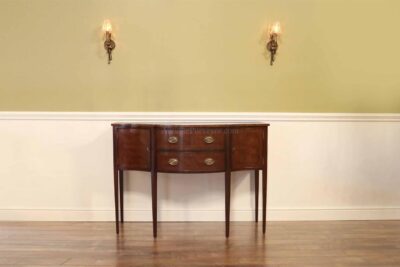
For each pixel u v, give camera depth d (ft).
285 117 10.55
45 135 10.47
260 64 10.53
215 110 10.59
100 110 10.50
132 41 10.38
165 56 10.44
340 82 10.62
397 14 10.47
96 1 10.27
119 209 10.43
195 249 8.41
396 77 10.64
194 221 10.63
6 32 10.29
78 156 10.53
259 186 10.61
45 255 8.01
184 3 10.34
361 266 7.50
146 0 10.29
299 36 10.50
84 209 10.62
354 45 10.54
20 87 10.40
